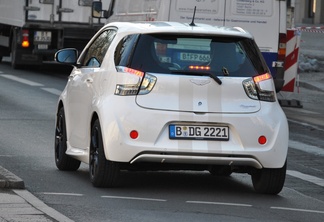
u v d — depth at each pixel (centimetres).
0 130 3152
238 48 2102
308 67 5941
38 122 3397
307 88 5353
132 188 2145
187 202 1995
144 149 1997
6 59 6831
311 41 7744
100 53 2234
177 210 1894
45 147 2800
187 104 2020
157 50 2067
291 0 4619
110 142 2016
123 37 2130
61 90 4628
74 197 1995
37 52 5706
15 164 2458
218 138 2020
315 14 9969
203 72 2044
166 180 2298
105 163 2058
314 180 2480
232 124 2023
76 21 5725
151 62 2055
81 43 5788
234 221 1805
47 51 5728
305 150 3100
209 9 3994
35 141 2922
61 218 1725
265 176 2095
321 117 4075
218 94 2038
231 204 2002
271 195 2153
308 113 4216
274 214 1914
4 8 6016
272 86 2091
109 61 2130
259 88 2066
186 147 2002
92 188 2116
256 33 4097
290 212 1952
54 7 5688
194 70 2047
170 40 2081
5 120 3416
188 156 2005
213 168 2117
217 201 2031
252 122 2033
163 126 2006
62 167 2372
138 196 2041
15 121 3397
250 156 2028
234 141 2028
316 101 4747
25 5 5634
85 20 5734
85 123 2181
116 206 1908
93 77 2181
